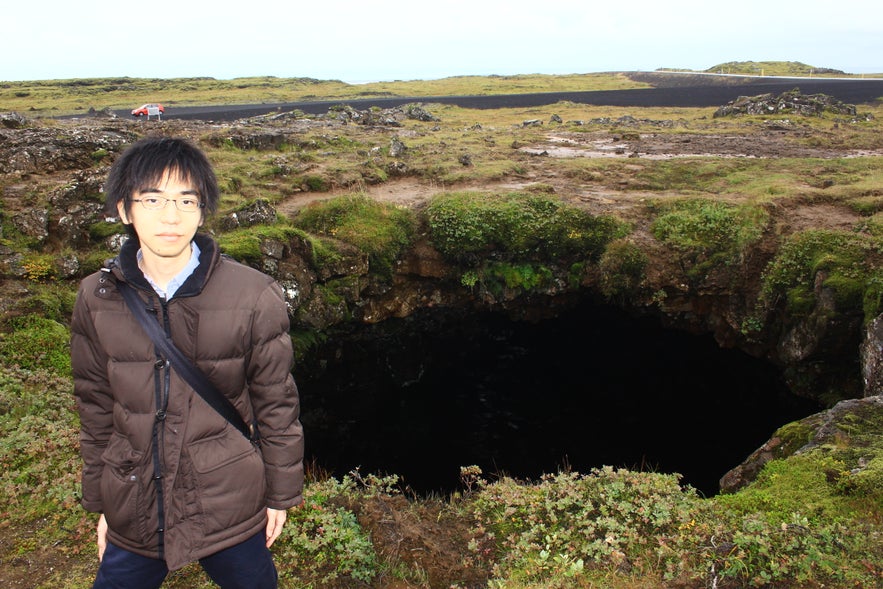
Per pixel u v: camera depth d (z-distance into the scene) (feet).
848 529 12.70
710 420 38.29
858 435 16.38
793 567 11.71
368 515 14.12
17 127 46.11
